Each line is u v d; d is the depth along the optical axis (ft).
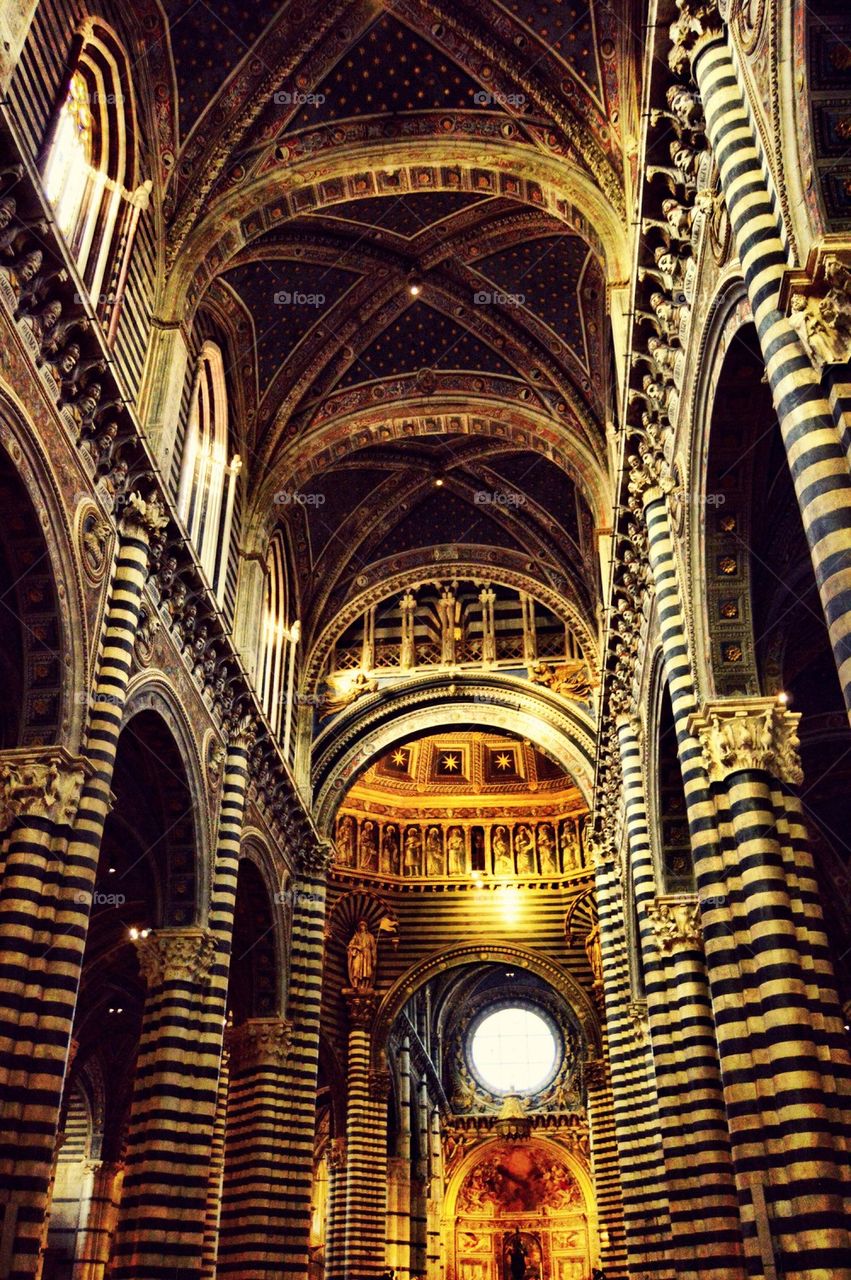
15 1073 46.50
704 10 43.45
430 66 73.05
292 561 108.68
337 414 94.84
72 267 50.85
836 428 32.65
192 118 71.82
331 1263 127.03
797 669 67.72
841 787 79.36
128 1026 116.57
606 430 87.76
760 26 38.50
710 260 46.78
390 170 75.82
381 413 94.79
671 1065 62.59
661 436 58.85
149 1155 63.46
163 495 63.00
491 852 141.38
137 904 91.40
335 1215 129.80
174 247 72.23
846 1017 82.17
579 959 135.03
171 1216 62.90
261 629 91.50
